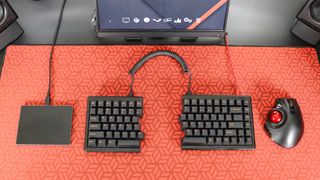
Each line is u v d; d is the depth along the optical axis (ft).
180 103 3.26
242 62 3.42
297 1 3.75
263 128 3.19
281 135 3.03
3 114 3.18
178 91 3.30
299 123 3.05
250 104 3.16
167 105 3.25
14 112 3.19
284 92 3.33
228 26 3.59
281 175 3.03
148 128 3.16
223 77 3.36
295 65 3.43
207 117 3.11
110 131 3.06
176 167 3.03
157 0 3.05
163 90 3.30
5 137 3.10
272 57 3.46
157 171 3.02
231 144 3.05
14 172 2.99
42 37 3.50
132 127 3.07
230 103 3.14
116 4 3.08
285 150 3.11
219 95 3.18
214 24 3.28
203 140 3.05
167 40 3.50
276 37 3.57
